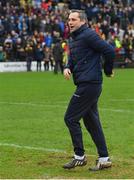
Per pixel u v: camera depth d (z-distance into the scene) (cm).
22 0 7612
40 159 1591
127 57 7481
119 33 7669
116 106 2916
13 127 2220
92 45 1430
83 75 1443
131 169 1462
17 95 3575
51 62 7050
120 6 8181
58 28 7231
